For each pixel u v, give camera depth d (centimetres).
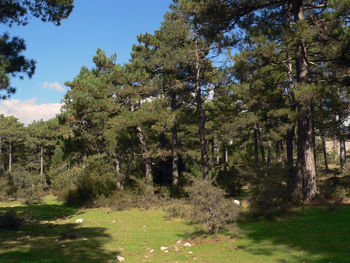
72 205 2266
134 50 2522
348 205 1154
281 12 1420
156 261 706
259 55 1293
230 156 3878
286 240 788
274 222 1040
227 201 962
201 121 2042
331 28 1187
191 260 696
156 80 2100
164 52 2239
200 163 2816
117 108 2142
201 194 957
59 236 1033
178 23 1970
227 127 2422
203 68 2114
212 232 964
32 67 1289
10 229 1159
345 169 2633
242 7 1367
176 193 1966
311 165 1308
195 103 2314
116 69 2234
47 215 1755
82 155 2705
